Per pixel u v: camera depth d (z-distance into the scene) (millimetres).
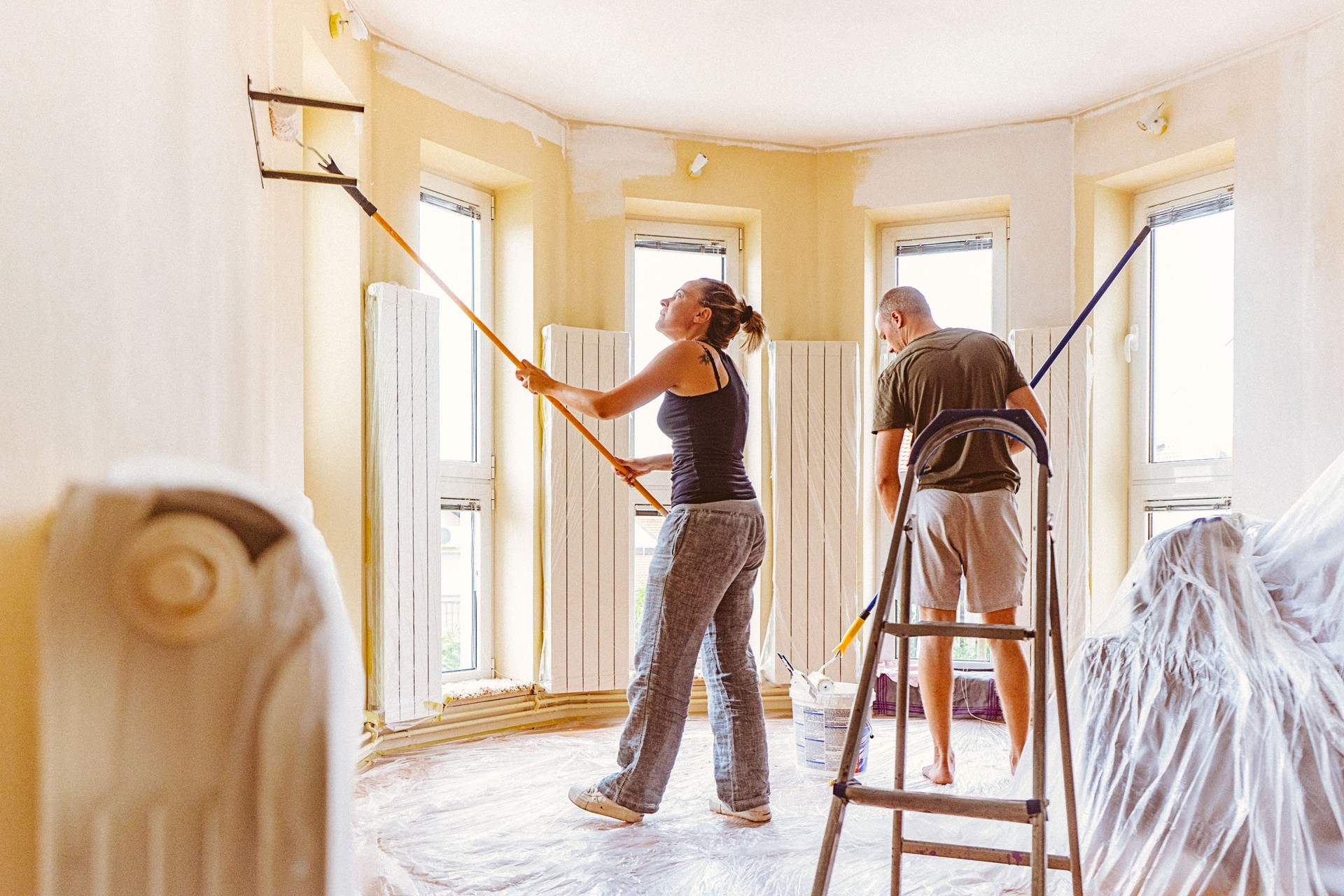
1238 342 3307
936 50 3359
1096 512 3744
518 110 3664
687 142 4000
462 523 3648
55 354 526
